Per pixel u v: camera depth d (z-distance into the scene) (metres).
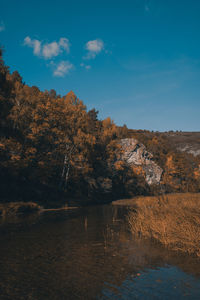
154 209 12.72
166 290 4.55
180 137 172.88
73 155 44.41
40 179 35.94
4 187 28.45
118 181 59.09
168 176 75.12
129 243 8.69
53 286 4.91
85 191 44.19
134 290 4.61
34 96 41.78
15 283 5.12
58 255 7.30
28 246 8.50
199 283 4.79
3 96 27.09
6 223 14.49
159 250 7.50
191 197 16.28
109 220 15.69
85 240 9.41
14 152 33.69
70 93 46.78
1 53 25.19
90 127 68.44
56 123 42.62
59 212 22.09
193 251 7.00
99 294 4.49
